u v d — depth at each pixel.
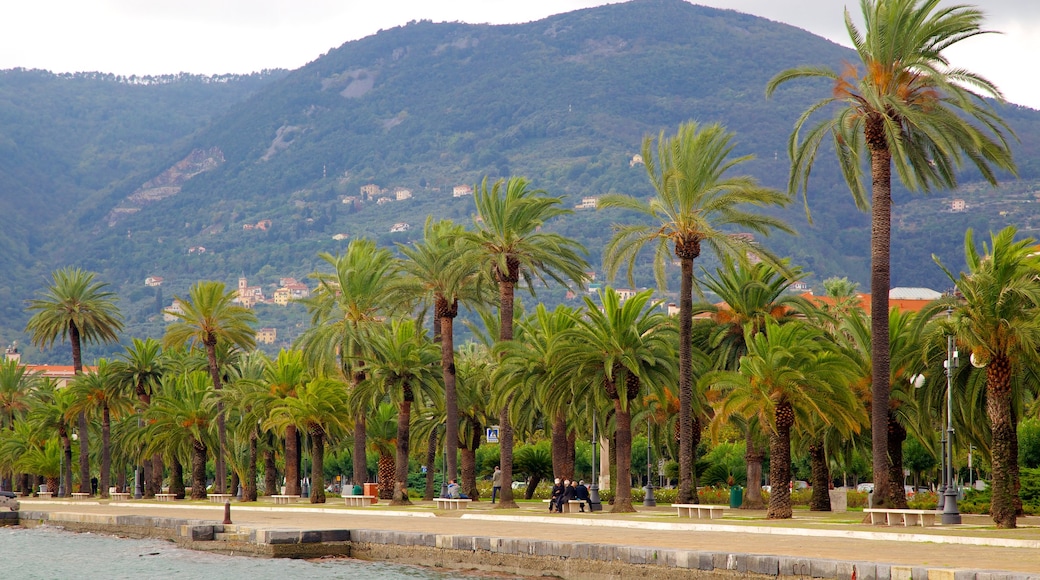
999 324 37.12
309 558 44.16
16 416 132.00
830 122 43.44
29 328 116.94
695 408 58.66
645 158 51.72
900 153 40.19
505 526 44.53
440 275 63.59
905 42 41.47
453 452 63.78
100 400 108.50
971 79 41.34
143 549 50.75
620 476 52.53
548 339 57.81
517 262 60.69
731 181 49.78
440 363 71.88
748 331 46.62
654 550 30.22
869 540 33.19
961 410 44.88
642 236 51.88
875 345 42.03
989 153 40.78
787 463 44.72
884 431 41.47
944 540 31.55
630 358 51.22
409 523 49.78
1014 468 44.72
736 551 29.69
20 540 57.75
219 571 41.00
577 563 32.78
